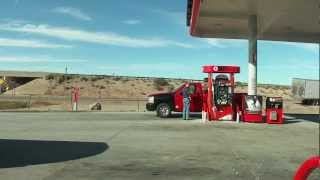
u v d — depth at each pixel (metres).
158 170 10.80
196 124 23.66
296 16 28.36
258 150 14.29
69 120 25.83
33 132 18.92
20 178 9.70
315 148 14.86
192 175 10.26
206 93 26.94
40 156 12.62
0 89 109.25
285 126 23.36
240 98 25.89
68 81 111.94
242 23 31.25
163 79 123.62
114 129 20.45
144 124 23.30
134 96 106.00
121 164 11.52
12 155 12.76
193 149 14.34
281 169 11.10
